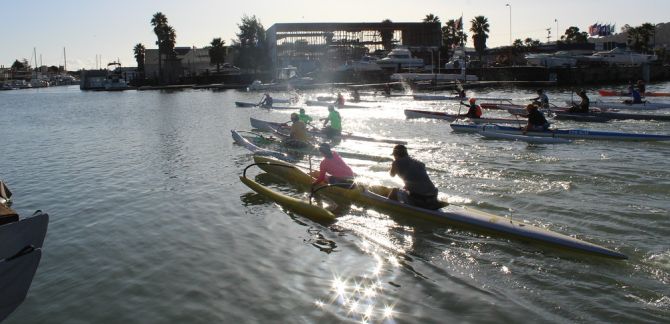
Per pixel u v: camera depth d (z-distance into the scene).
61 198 12.16
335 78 78.12
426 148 17.23
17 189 13.32
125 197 11.96
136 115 37.00
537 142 18.41
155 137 23.20
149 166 15.79
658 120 23.61
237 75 93.25
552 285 6.79
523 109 27.88
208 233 9.26
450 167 13.78
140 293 6.96
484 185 11.67
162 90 88.94
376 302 6.55
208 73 101.06
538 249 7.98
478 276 7.16
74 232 9.53
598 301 6.32
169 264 7.89
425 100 41.84
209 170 14.73
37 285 7.27
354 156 15.94
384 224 9.42
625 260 7.34
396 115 29.94
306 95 56.56
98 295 6.93
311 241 8.73
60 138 24.67
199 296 6.82
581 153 15.74
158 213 10.56
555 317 6.01
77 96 80.12
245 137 20.23
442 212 9.18
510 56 87.25
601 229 8.56
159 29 105.50
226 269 7.65
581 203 10.03
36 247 6.62
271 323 6.09
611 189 11.02
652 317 5.91
